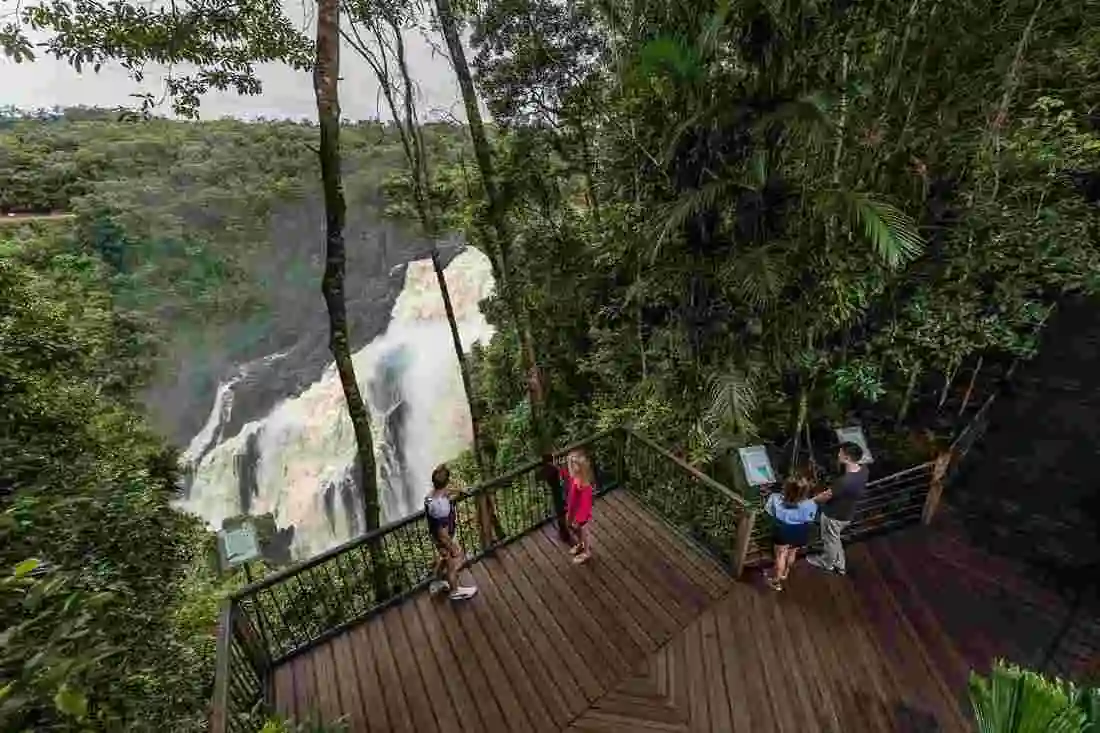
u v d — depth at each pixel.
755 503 4.81
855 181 4.77
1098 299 5.97
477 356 18.53
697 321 5.36
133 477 6.14
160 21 4.16
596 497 5.36
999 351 6.34
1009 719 1.84
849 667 3.65
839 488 4.19
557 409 10.51
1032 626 3.95
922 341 5.27
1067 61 4.89
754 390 4.95
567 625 4.00
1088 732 1.86
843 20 4.02
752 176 4.08
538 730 3.31
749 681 3.57
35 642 1.61
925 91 4.87
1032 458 5.30
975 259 5.08
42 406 4.97
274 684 3.60
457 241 27.50
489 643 3.88
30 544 2.90
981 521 4.96
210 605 7.30
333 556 3.85
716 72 4.31
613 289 8.12
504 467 11.12
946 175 5.34
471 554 4.91
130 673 3.23
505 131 8.45
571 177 9.66
